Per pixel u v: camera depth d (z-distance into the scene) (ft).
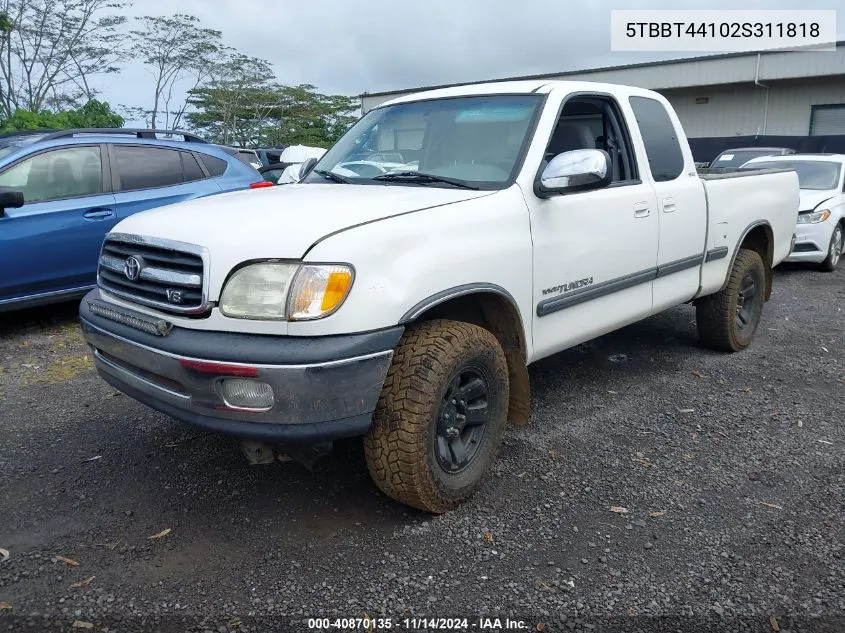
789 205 20.90
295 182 14.28
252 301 9.19
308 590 9.18
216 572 9.55
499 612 8.79
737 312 19.33
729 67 81.87
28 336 20.63
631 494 11.71
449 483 10.77
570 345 13.41
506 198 11.58
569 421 14.74
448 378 10.25
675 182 15.93
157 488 11.80
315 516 10.94
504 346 12.07
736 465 12.78
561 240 12.46
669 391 16.61
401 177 12.80
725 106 87.71
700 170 21.04
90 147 21.75
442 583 9.34
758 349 20.11
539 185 12.06
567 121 14.52
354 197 11.23
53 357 18.76
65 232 20.52
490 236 11.06
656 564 9.79
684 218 15.92
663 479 12.24
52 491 11.68
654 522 10.86
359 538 10.36
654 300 15.56
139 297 10.36
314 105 146.92
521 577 9.48
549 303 12.37
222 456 12.94
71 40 90.12
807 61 77.15
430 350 10.08
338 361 9.10
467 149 12.93
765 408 15.56
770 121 84.84
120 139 22.50
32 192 20.30
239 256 9.30
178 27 115.14
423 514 10.99
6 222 19.42
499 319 11.84
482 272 10.82
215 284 9.37
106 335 10.69
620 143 14.93
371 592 9.14
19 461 12.73
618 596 9.11
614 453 13.24
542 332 12.43
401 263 9.76
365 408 9.51
